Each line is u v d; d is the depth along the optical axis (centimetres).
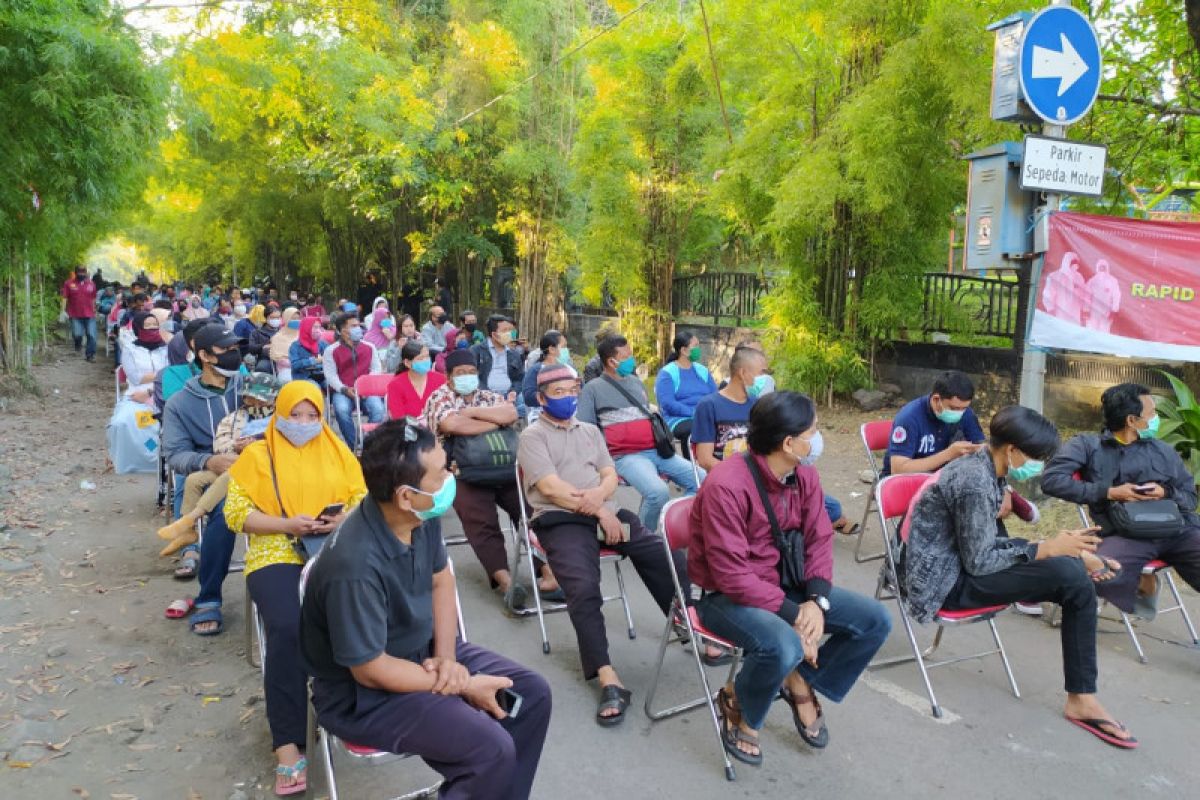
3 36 877
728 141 1194
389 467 243
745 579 328
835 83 1031
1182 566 441
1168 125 837
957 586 384
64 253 1427
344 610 245
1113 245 624
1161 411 662
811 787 328
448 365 538
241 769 334
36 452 862
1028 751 354
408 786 328
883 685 414
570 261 1727
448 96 1802
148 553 578
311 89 1722
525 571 563
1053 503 642
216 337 474
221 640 446
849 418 1040
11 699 377
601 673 386
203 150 2364
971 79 839
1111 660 441
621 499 750
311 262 3117
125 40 972
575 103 1711
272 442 363
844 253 1048
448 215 1964
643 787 326
